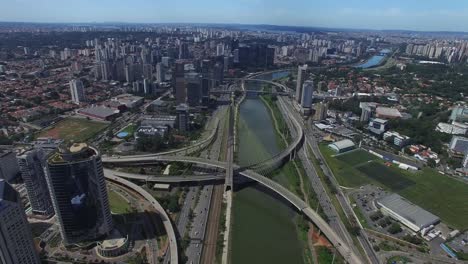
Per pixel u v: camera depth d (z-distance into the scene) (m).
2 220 198.50
